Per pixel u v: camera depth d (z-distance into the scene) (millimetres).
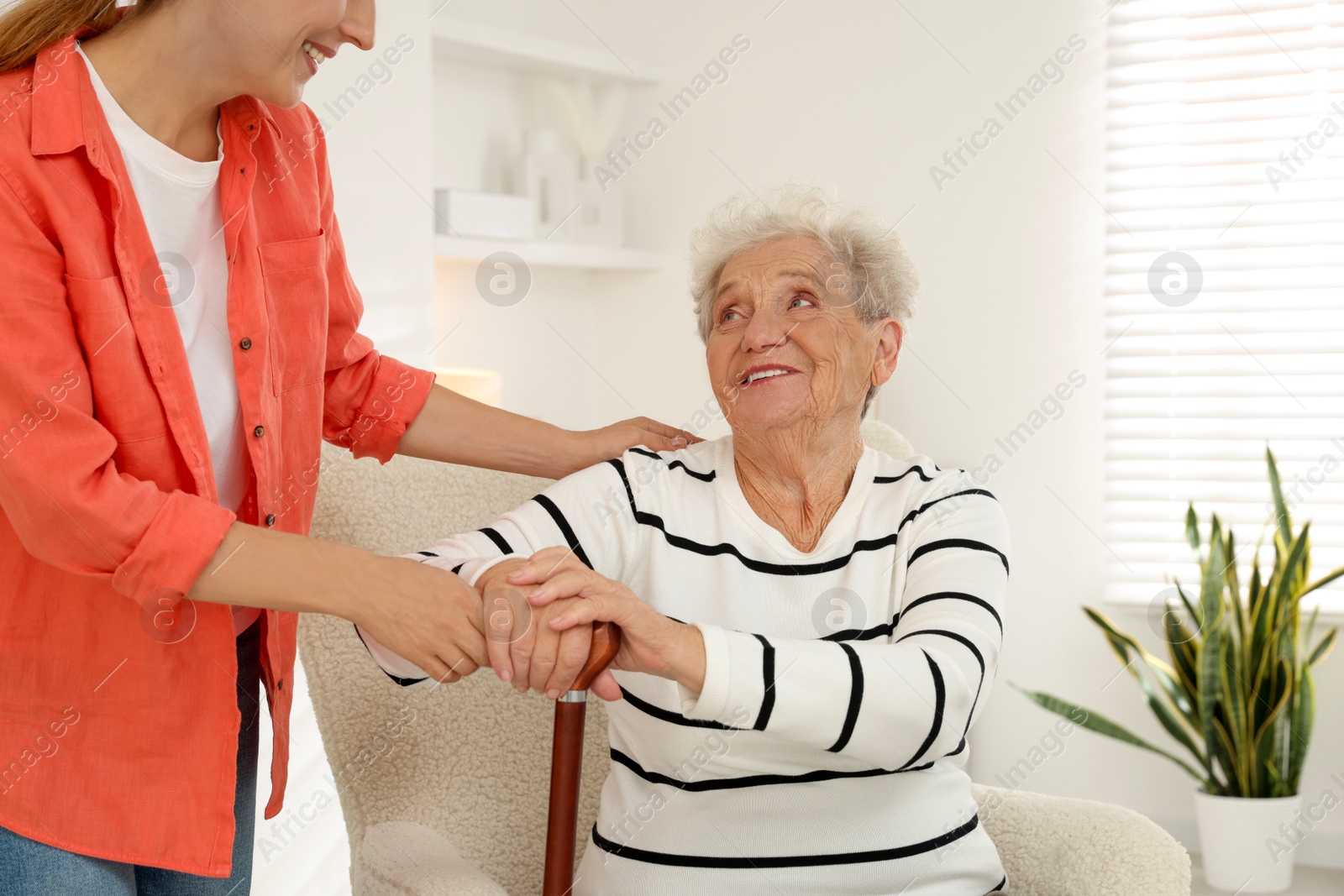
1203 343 2594
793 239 1151
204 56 848
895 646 964
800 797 1041
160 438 868
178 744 894
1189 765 2469
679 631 915
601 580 925
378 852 1096
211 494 902
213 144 930
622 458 1187
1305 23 2488
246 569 824
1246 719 2297
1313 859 2463
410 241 2250
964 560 1087
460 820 1204
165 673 877
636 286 2973
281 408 1005
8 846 838
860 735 928
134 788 884
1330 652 2490
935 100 2699
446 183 2658
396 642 871
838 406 1126
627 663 925
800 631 1099
